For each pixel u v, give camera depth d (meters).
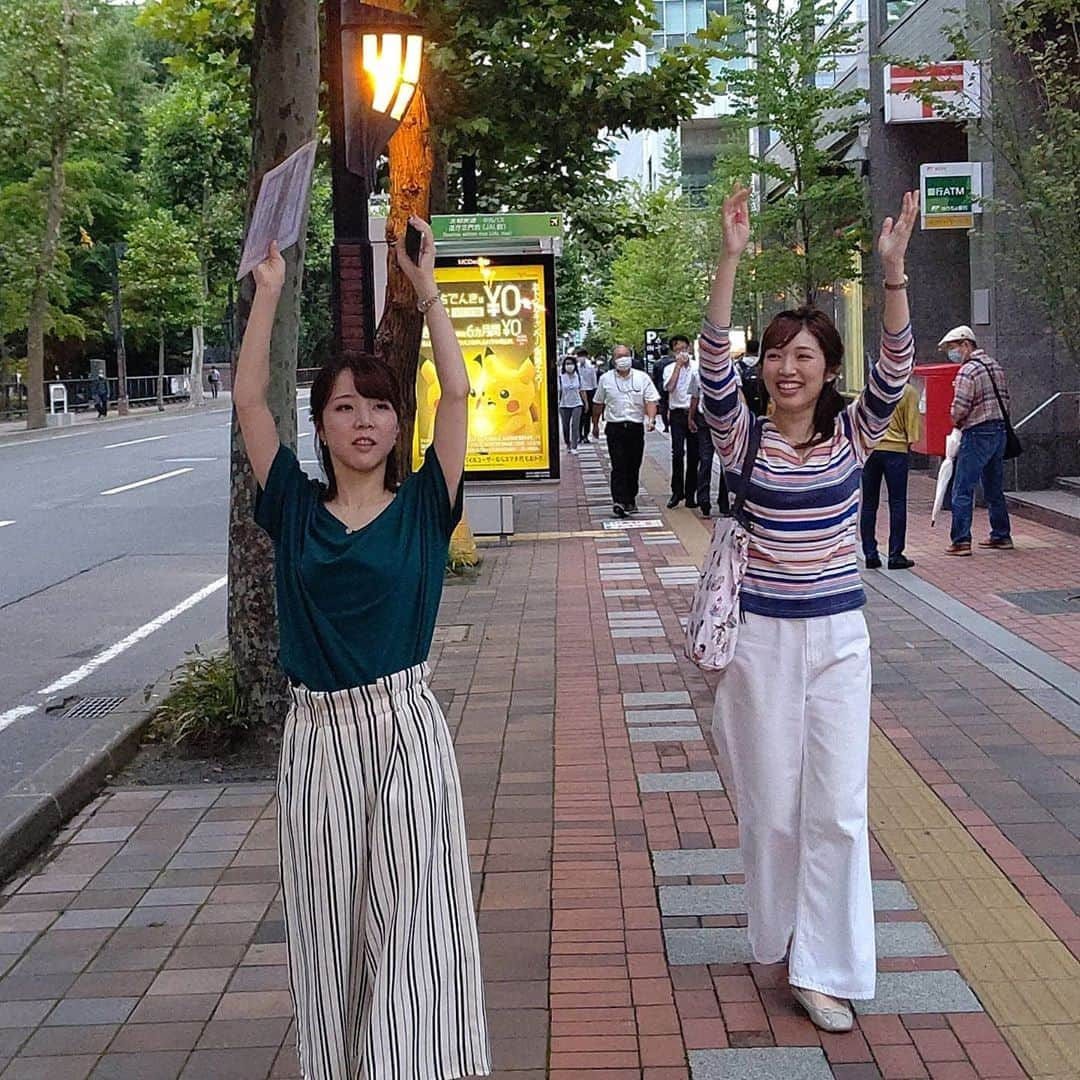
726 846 5.61
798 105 20.67
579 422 29.58
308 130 7.09
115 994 4.56
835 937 4.14
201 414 54.41
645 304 39.84
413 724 3.34
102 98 42.25
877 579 11.46
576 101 14.91
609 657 9.09
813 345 4.14
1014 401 16.23
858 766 4.16
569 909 5.04
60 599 13.06
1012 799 6.03
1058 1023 4.09
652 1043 4.06
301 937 3.40
